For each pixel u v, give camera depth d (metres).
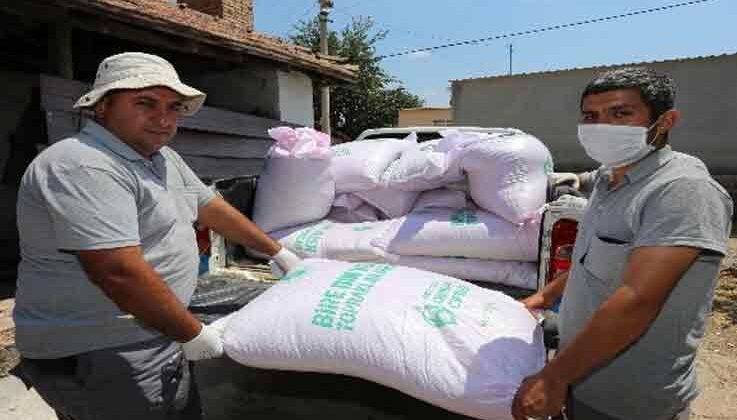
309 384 2.84
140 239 1.72
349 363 1.84
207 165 7.40
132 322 1.74
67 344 1.71
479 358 1.74
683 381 1.53
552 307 2.38
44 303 1.71
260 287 2.94
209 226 2.36
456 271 2.86
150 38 6.48
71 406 1.81
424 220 2.95
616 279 1.50
